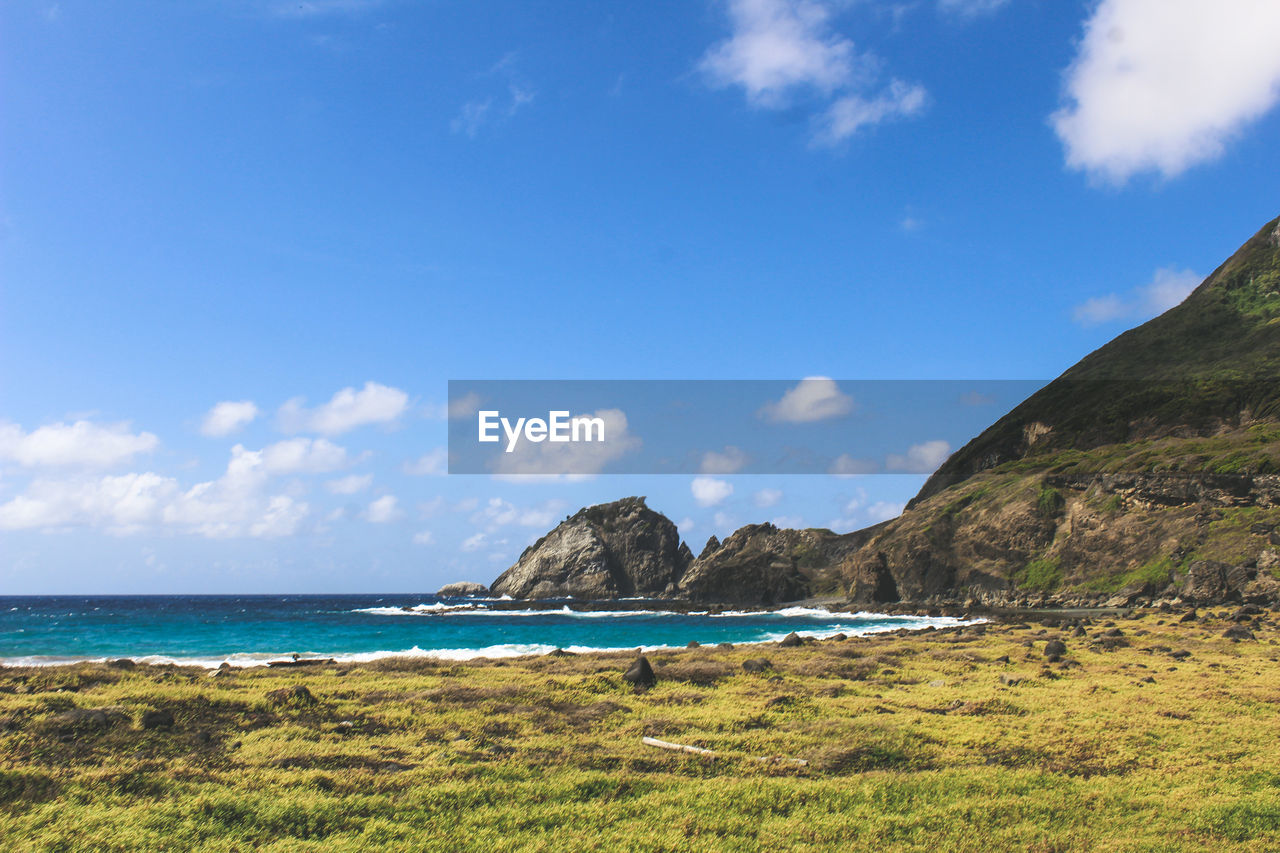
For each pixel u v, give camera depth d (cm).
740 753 1656
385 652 4588
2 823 1141
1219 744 1719
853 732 1817
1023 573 10300
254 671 2788
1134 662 3109
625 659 3312
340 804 1265
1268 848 1130
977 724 1927
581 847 1123
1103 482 10256
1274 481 8281
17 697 1775
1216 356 14100
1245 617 5272
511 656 3912
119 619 9631
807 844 1159
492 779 1433
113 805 1230
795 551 16188
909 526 12581
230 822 1191
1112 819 1260
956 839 1181
